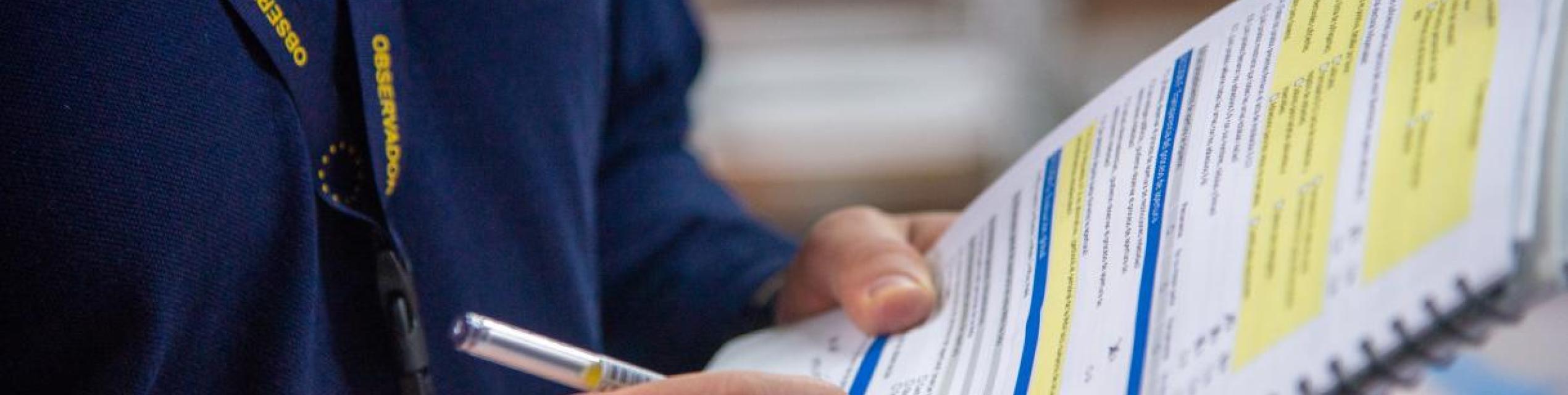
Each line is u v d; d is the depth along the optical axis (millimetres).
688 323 713
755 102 2697
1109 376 354
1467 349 301
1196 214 363
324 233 490
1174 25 2664
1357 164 328
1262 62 375
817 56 2824
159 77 423
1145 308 357
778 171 2545
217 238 440
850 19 2932
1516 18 306
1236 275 338
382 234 497
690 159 827
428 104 532
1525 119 298
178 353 449
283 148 458
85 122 410
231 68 440
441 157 539
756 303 695
